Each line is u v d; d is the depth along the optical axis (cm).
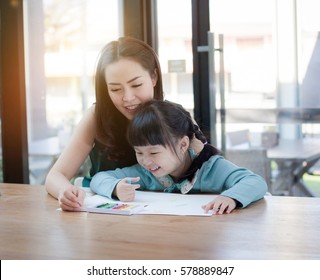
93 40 277
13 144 281
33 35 286
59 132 288
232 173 125
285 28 253
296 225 96
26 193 140
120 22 266
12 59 277
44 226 101
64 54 283
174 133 121
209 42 252
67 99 286
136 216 107
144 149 122
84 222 103
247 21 254
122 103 134
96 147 152
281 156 262
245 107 261
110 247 85
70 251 84
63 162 144
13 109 279
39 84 288
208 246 84
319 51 251
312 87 254
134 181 128
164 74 261
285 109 258
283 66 256
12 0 274
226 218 103
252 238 88
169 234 92
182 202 119
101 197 128
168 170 123
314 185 274
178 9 257
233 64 257
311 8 250
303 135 259
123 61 132
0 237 93
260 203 117
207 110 256
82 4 277
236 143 262
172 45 260
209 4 254
